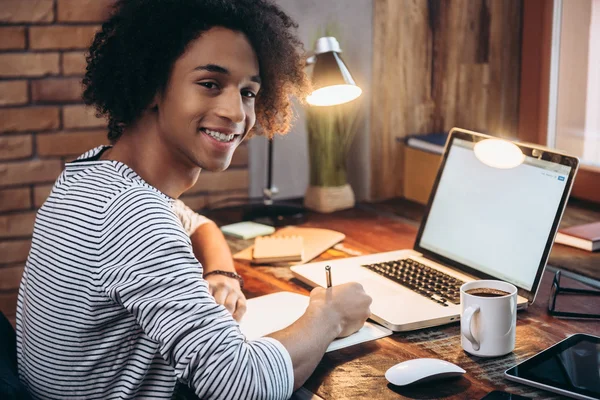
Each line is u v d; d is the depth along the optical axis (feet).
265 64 4.27
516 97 8.13
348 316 4.29
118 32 4.10
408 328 4.40
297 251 5.80
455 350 4.17
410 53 7.75
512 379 3.75
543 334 4.35
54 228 3.78
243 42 4.01
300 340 3.91
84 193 3.76
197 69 3.89
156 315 3.49
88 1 7.56
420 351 4.17
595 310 4.72
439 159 7.28
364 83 7.69
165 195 4.15
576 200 7.38
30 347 3.92
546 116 7.74
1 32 7.35
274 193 7.30
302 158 8.13
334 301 4.28
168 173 4.17
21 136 7.61
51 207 3.89
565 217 6.80
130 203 3.61
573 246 6.04
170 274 3.52
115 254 3.56
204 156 4.02
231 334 3.56
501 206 5.13
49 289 3.75
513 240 4.97
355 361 4.06
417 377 3.68
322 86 5.90
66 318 3.71
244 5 4.06
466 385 3.74
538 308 4.78
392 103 7.78
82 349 3.75
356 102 7.20
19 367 4.18
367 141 7.81
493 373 3.86
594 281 5.27
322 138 7.20
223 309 3.66
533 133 7.95
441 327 4.49
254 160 8.13
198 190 8.01
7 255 7.78
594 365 3.85
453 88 7.97
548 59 7.61
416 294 4.86
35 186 7.75
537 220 4.85
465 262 5.26
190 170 4.24
